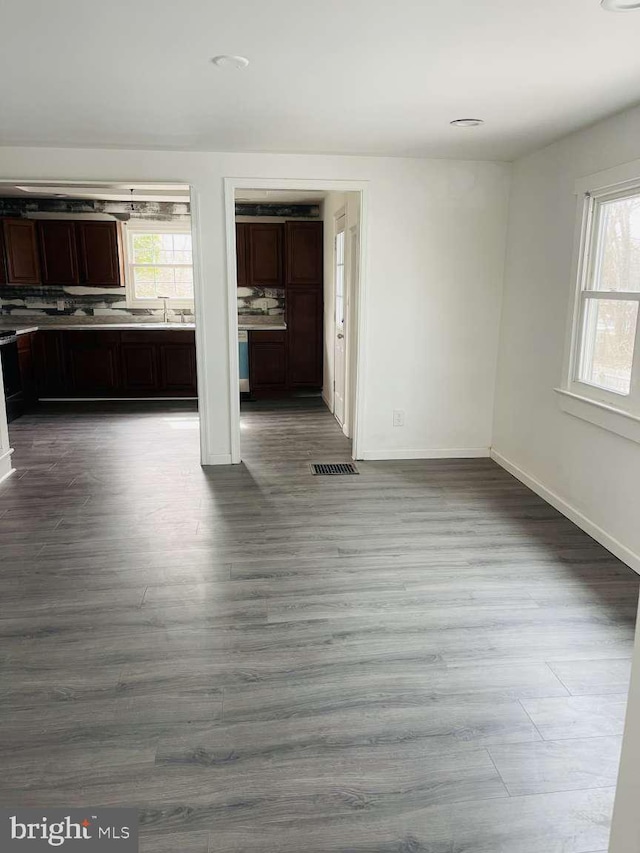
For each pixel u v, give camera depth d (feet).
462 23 6.88
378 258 15.14
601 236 11.34
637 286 10.30
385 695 7.06
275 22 6.88
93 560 10.41
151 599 9.14
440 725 6.57
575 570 10.09
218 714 6.73
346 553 10.69
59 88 9.30
